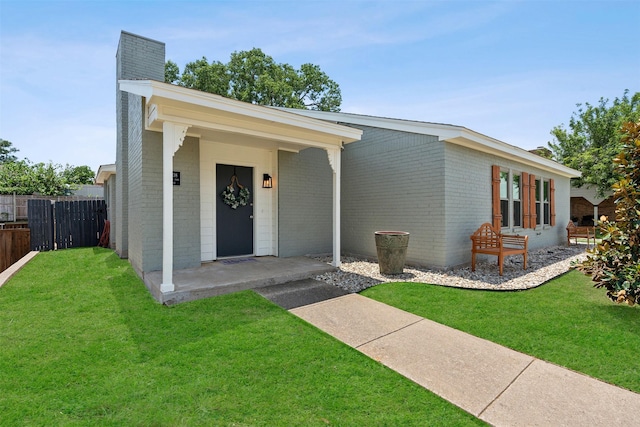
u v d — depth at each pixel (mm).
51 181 16719
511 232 8000
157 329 3092
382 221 6957
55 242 9078
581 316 3482
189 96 3814
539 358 2586
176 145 4000
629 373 2344
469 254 6438
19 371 2328
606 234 3918
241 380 2221
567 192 12023
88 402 1978
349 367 2416
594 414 1895
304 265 5719
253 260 6250
